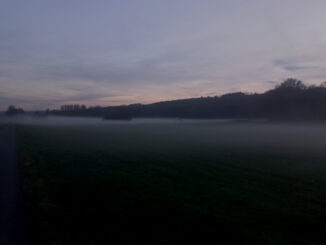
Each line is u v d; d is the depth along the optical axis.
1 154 18.91
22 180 10.95
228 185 10.95
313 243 6.01
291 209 8.19
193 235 6.23
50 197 8.67
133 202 8.35
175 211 7.69
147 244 5.74
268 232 6.51
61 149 22.92
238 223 6.98
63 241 5.70
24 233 6.01
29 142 28.45
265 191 10.21
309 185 11.44
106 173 12.74
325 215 7.74
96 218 7.00
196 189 10.11
